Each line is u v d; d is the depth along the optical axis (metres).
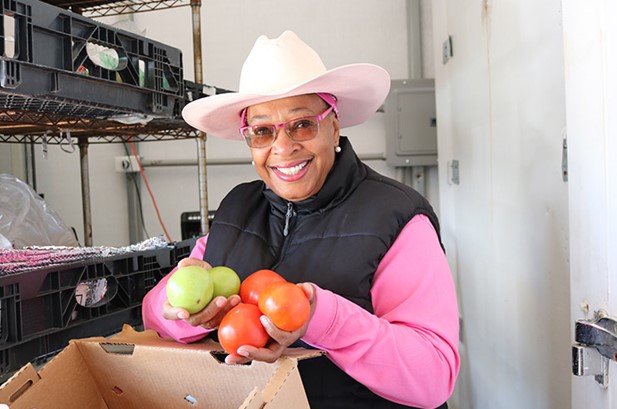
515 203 1.71
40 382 0.88
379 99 1.35
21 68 1.09
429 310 1.10
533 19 1.52
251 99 1.17
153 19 3.05
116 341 0.97
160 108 1.50
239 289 0.98
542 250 1.53
